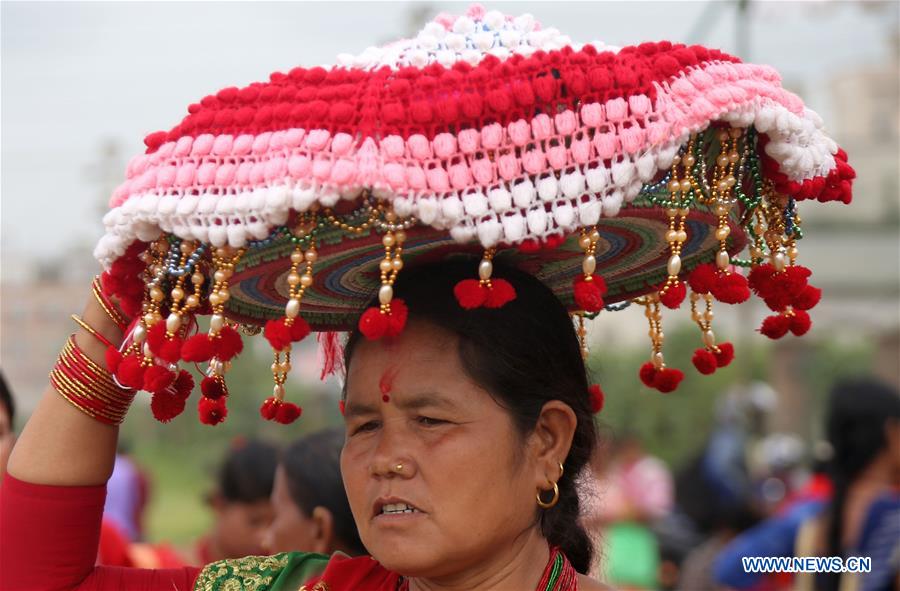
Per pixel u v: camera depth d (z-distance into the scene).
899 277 12.57
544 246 1.56
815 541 4.05
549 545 1.93
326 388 13.70
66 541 1.98
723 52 1.67
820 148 1.70
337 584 1.98
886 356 12.88
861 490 3.85
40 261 11.03
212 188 1.55
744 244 1.89
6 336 10.84
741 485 7.69
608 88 1.54
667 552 7.40
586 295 1.56
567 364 1.87
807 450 13.82
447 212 1.49
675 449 15.57
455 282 1.80
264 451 3.80
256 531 3.73
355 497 1.78
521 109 1.51
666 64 1.56
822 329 14.20
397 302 1.59
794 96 1.68
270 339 1.57
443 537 1.71
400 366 1.75
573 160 1.52
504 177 1.50
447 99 1.50
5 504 1.99
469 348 1.76
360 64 1.67
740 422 8.79
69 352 1.97
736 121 1.58
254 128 1.55
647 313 2.08
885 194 12.48
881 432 3.81
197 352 1.60
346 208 1.56
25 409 10.77
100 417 1.98
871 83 12.02
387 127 1.50
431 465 1.72
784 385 14.32
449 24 1.74
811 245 12.81
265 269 1.73
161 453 15.66
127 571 2.07
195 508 14.09
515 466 1.77
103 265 1.72
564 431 1.84
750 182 1.72
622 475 9.81
